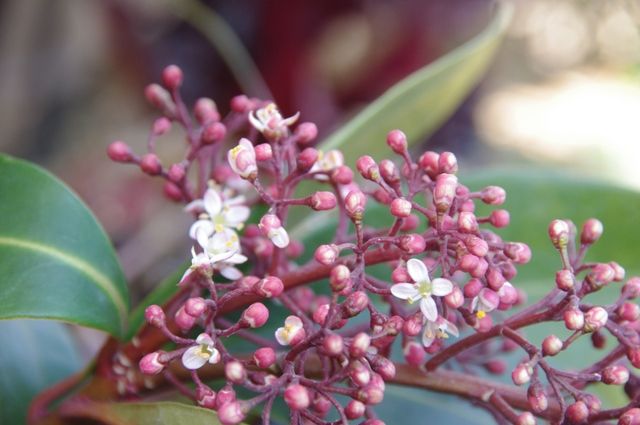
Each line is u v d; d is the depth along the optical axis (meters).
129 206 0.49
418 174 0.20
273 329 0.26
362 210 0.19
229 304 0.21
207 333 0.19
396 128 0.28
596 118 1.01
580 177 0.28
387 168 0.20
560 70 1.03
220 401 0.19
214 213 0.21
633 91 1.05
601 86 1.07
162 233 0.48
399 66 0.53
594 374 0.19
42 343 0.28
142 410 0.20
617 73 1.05
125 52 0.53
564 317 0.19
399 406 0.26
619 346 0.20
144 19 0.53
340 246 0.19
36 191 0.22
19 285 0.21
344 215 0.22
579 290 0.20
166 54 0.53
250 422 0.24
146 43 0.53
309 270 0.21
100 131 0.55
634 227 0.28
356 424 0.25
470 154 0.60
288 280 0.21
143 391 0.23
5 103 0.53
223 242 0.21
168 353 0.19
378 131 0.27
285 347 0.22
